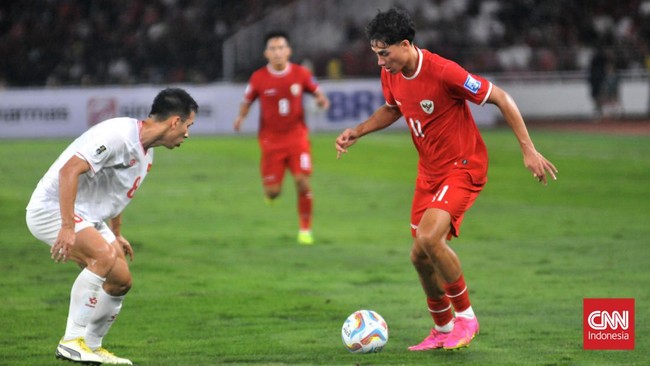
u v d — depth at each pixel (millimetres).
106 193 21656
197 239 41500
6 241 40531
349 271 34469
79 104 95125
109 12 113688
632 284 31422
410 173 66500
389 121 24656
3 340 24453
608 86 108562
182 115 21281
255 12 115250
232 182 62094
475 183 23188
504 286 31312
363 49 111875
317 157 76562
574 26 121000
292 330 25625
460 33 115562
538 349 23375
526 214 47812
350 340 22906
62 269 34656
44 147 84000
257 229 44344
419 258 22781
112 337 24875
